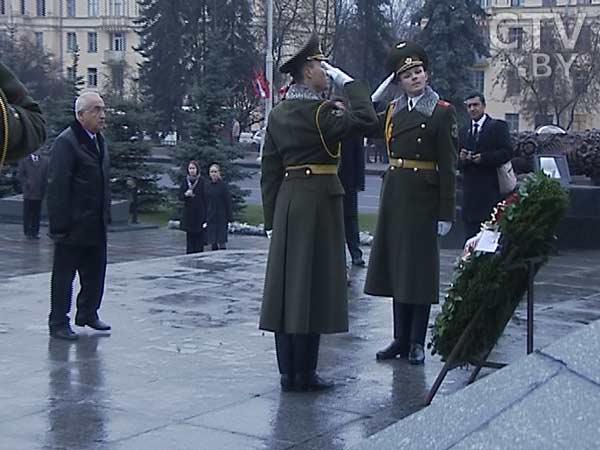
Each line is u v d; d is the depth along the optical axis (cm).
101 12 8288
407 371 740
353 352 807
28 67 5584
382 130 771
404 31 5997
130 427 599
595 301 1083
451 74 4553
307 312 657
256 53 5528
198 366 757
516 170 1631
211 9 5512
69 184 848
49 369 748
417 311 759
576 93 5466
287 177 675
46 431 591
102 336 870
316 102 664
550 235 598
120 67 8156
